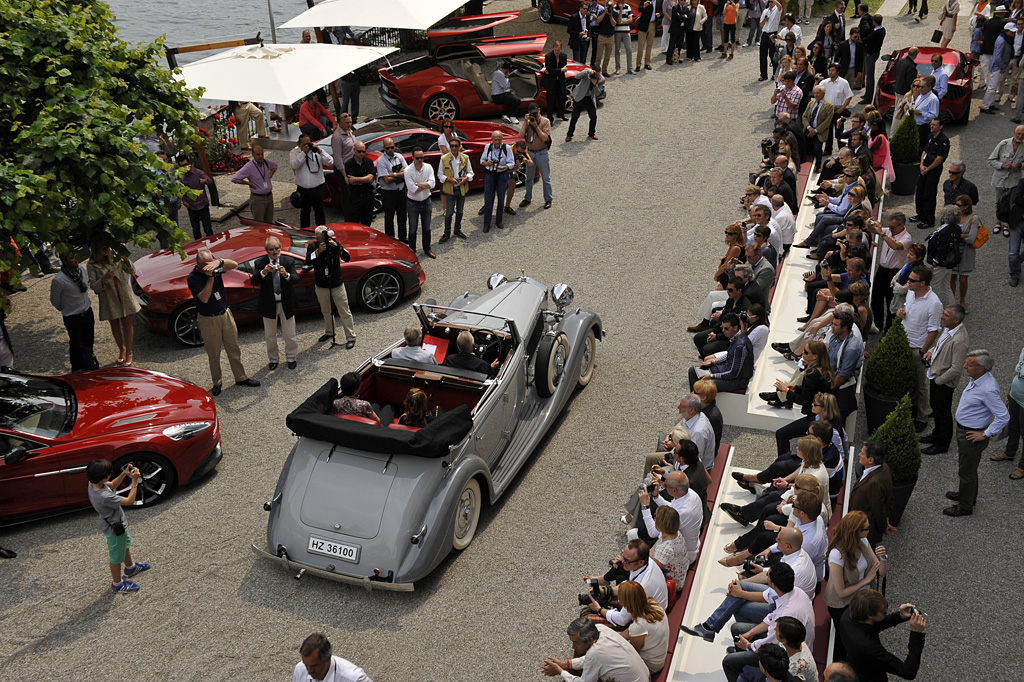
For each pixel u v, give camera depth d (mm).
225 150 18672
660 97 21547
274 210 16766
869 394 9953
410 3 20172
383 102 20922
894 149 16328
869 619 6070
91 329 11422
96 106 9633
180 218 16547
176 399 9516
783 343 11250
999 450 10016
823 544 7059
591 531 8547
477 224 15977
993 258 14109
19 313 13469
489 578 7953
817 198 14094
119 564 7688
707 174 17250
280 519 7918
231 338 10914
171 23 49156
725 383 10164
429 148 16594
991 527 8688
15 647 7238
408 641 7246
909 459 8250
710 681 6719
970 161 17125
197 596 7773
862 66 20109
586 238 15023
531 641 7242
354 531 7621
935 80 16859
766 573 7047
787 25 21547
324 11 20328
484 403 8594
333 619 7504
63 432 8742
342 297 11844
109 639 7316
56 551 8367
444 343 10000
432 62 20406
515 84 20422
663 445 8836
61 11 10906
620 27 22484
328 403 8469
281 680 6895
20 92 9727
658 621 6352
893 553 8375
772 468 8539
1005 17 20094
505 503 8992
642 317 12523
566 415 10477
